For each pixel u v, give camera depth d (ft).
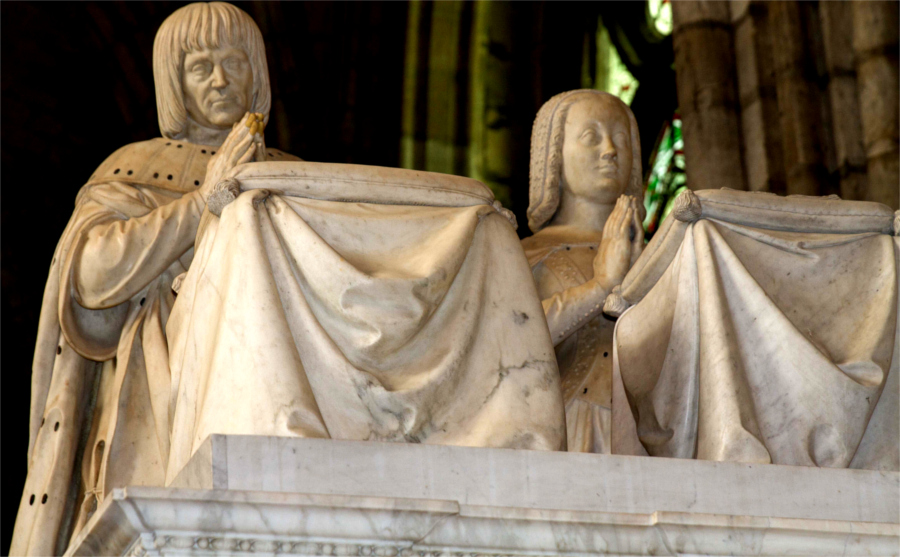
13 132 66.28
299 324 21.27
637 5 65.67
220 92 31.94
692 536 19.39
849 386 22.30
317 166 22.93
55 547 27.63
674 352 23.94
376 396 20.92
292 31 68.49
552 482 19.62
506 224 23.75
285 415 20.11
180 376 22.95
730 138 52.75
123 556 18.15
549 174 33.35
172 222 28.76
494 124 67.51
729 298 23.09
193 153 31.73
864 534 19.93
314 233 21.83
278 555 17.87
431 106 67.67
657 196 64.08
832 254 23.76
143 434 27.84
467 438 21.24
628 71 66.69
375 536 18.10
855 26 51.26
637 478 20.04
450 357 21.61
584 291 29.86
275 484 18.37
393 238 22.44
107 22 69.31
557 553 18.98
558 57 67.92
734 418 21.93
